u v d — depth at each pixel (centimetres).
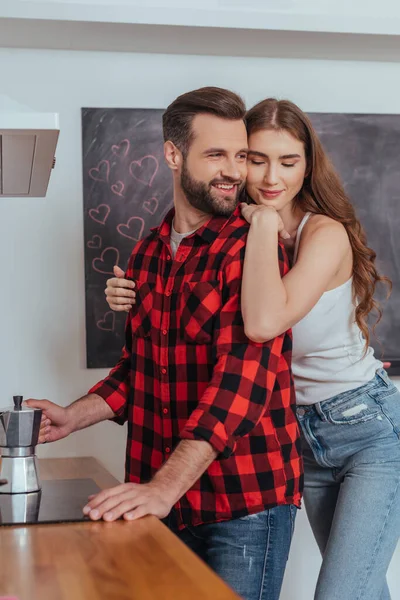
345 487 208
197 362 176
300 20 271
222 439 154
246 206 184
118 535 135
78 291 295
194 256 180
